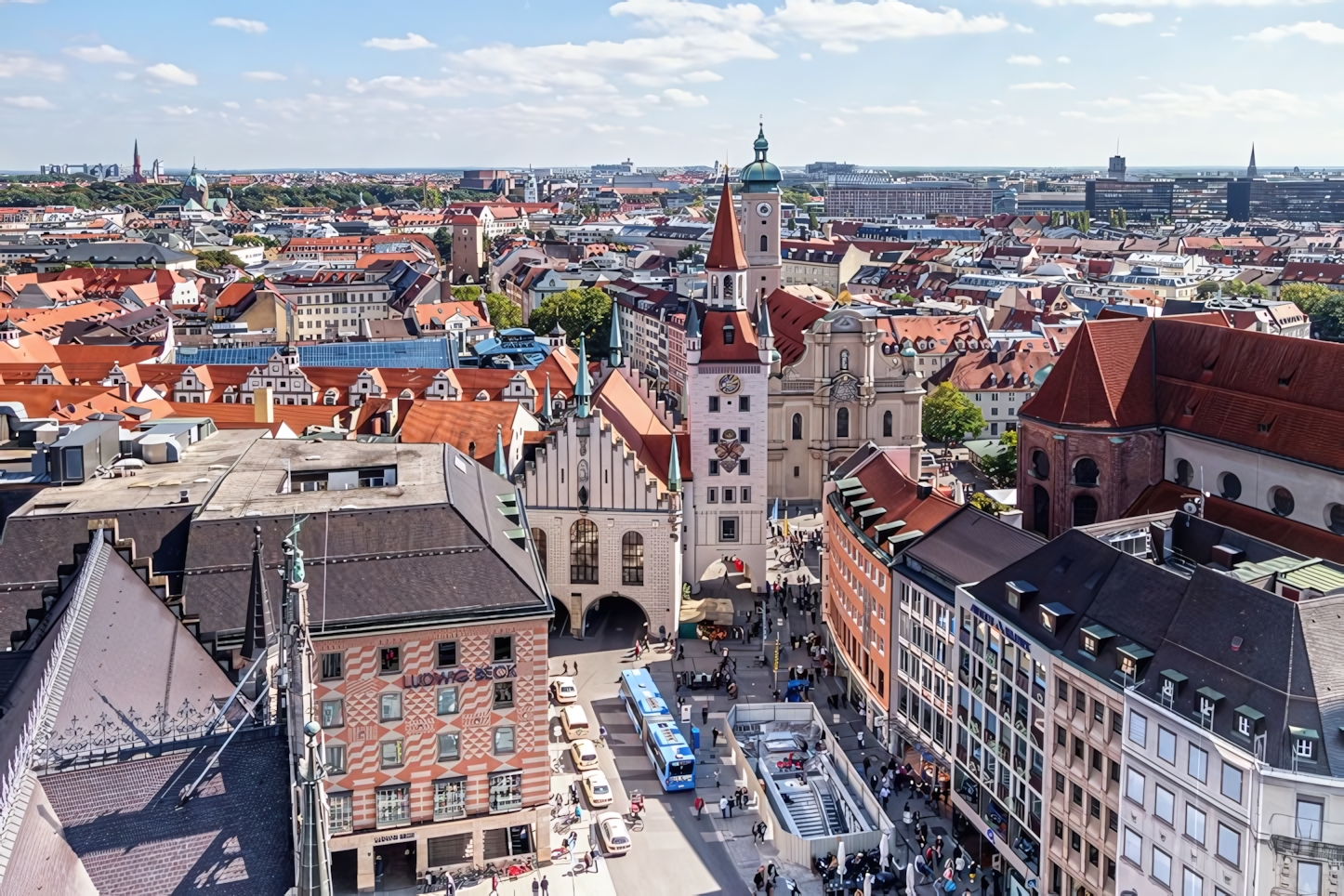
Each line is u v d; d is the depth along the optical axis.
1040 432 129.75
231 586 80.69
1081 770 77.69
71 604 59.25
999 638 87.00
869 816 92.44
